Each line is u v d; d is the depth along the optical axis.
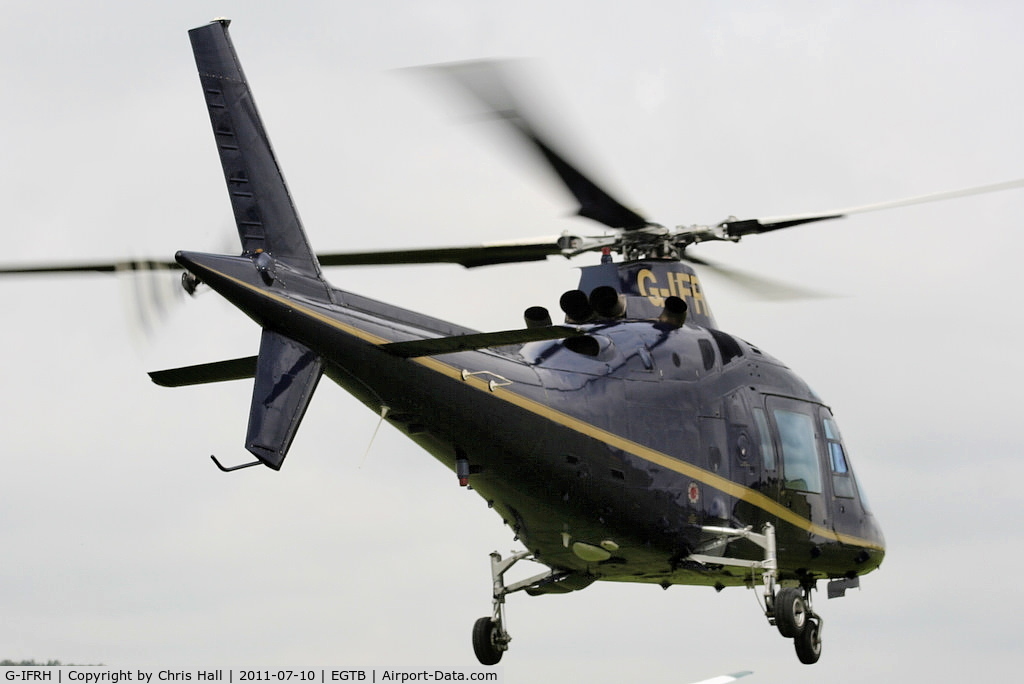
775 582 43.38
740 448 43.84
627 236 45.41
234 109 37.00
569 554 42.72
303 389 35.62
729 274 46.81
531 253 45.03
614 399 40.81
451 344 35.44
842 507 48.34
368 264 43.69
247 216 36.47
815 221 44.56
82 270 36.69
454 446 38.53
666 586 46.62
